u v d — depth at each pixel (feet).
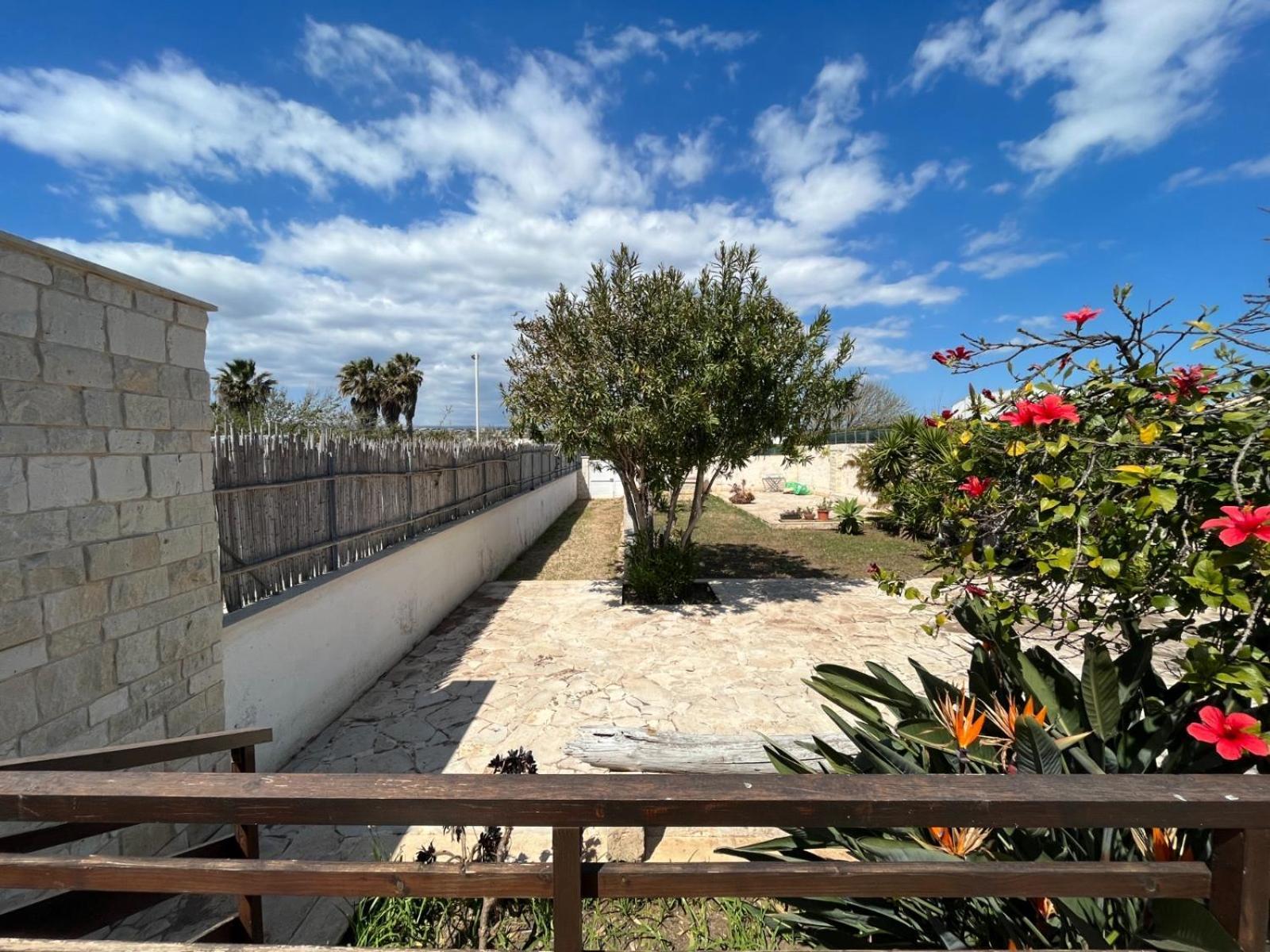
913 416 36.22
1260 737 3.89
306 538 13.11
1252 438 4.40
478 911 7.52
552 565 31.78
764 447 23.31
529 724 13.11
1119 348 5.82
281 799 3.20
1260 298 5.28
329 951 3.56
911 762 6.56
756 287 21.84
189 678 8.98
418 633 18.74
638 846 9.03
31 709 6.52
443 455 22.22
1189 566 4.67
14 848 4.60
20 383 6.48
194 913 7.61
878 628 19.97
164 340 8.59
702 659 17.03
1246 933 3.17
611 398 20.71
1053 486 5.33
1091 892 3.36
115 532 7.70
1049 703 6.40
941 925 5.65
